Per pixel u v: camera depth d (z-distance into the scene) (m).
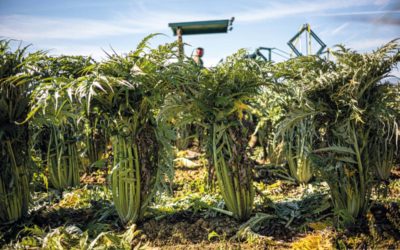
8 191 3.69
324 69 3.64
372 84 3.38
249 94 3.59
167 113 3.62
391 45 3.23
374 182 3.58
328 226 3.27
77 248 2.95
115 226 3.62
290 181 5.30
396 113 3.62
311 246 2.91
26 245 3.13
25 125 3.83
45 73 4.30
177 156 7.59
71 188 5.23
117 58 3.42
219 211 3.75
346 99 3.34
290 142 5.23
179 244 3.15
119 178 3.53
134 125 3.49
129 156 3.52
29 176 4.01
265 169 5.79
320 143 3.66
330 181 3.45
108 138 3.78
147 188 3.58
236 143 3.54
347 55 3.38
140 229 3.50
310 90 3.50
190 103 3.57
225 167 3.57
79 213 4.04
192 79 3.56
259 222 3.48
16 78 3.56
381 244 2.87
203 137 3.77
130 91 3.44
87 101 3.18
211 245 3.10
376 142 3.54
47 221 3.80
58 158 5.18
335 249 2.83
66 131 5.28
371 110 3.36
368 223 3.11
